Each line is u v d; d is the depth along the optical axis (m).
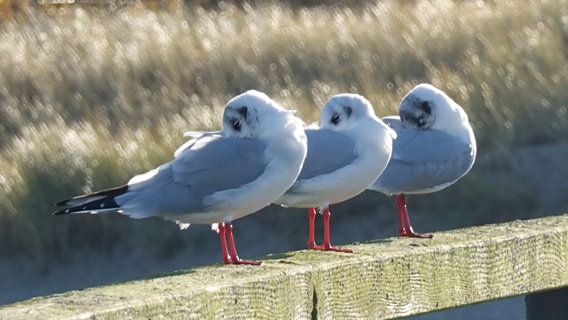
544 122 17.36
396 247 5.52
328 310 5.02
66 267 14.42
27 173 14.97
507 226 6.01
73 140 15.99
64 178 14.93
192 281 4.71
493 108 17.45
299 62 20.75
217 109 17.94
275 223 14.88
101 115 18.55
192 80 20.20
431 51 20.83
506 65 19.52
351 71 20.44
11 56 20.52
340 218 15.12
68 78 19.70
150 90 19.70
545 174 16.22
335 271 5.05
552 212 15.55
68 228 14.62
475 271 5.52
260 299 4.71
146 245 14.63
